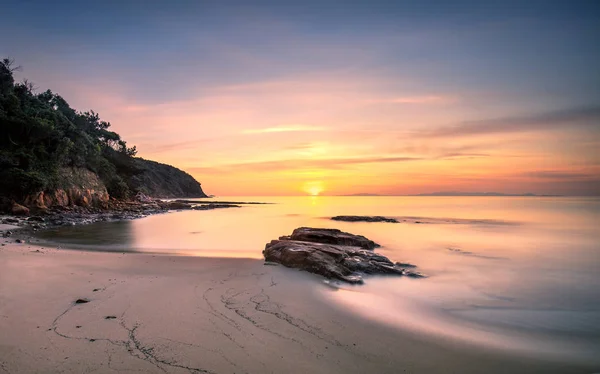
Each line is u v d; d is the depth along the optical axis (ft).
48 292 29.96
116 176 246.88
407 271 45.68
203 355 19.06
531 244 77.71
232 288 33.37
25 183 138.41
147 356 18.65
